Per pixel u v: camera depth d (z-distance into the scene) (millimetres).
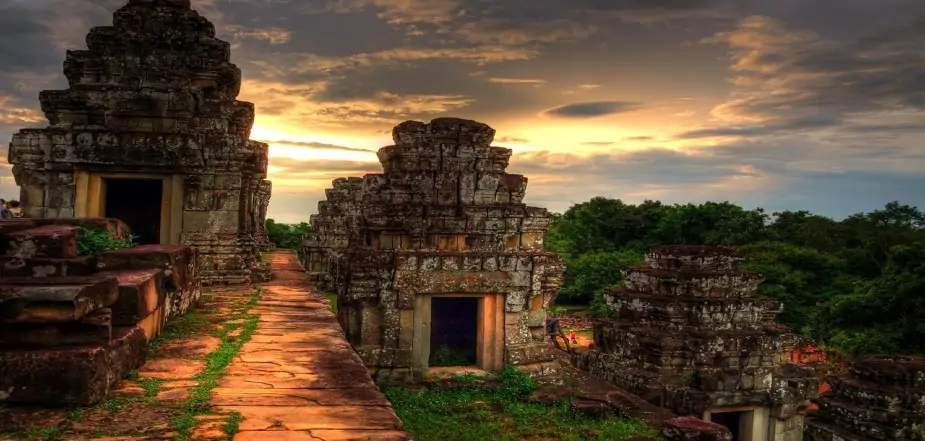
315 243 36781
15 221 9266
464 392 16547
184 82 18750
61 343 6992
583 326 44312
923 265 34406
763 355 20266
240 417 6473
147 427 6070
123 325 8516
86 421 6199
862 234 57906
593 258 53844
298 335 11125
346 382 7984
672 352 19703
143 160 17562
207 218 18438
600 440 13469
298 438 5891
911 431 18891
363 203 18891
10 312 6797
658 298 21125
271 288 18078
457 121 18812
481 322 17859
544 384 17531
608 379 21125
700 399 18531
